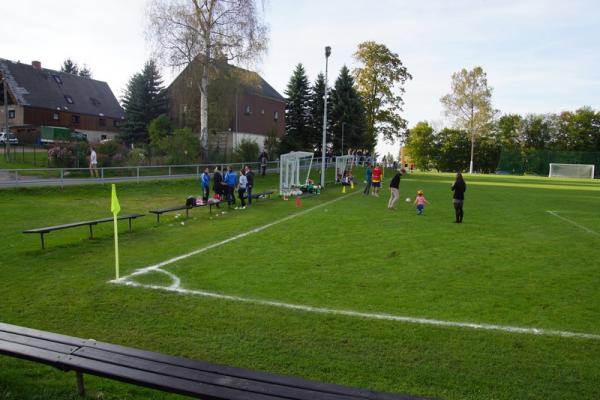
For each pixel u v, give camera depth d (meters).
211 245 11.12
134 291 7.39
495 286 7.96
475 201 22.94
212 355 5.14
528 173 72.50
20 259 9.37
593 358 5.20
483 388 4.50
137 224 14.11
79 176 27.16
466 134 77.12
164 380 3.72
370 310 6.68
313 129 51.84
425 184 34.69
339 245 11.30
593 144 76.00
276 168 37.69
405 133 62.00
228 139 48.12
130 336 5.63
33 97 48.72
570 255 10.48
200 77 33.03
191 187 26.12
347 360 5.06
